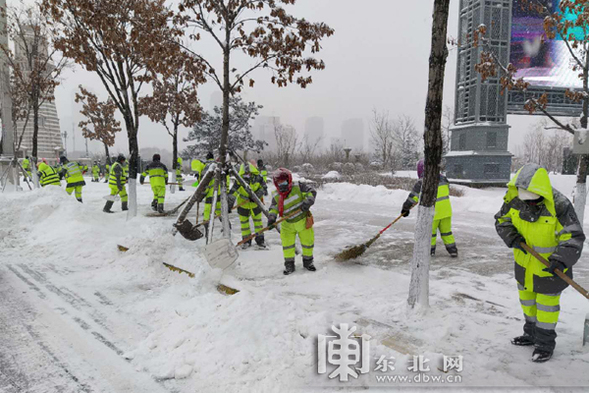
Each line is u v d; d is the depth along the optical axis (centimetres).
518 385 288
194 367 321
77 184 1255
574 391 279
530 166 314
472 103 1839
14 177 1638
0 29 1573
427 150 403
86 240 736
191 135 2614
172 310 443
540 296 324
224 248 557
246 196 745
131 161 1001
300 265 627
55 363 334
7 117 1617
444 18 382
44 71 1733
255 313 378
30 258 675
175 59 738
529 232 321
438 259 657
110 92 959
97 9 790
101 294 504
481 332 382
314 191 568
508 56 1783
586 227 892
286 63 735
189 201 667
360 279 554
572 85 1848
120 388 298
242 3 706
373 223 1023
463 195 1527
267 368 316
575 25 806
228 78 699
